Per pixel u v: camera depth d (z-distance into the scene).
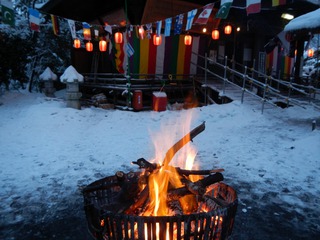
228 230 3.04
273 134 9.08
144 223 2.65
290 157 6.71
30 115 10.66
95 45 18.58
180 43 15.63
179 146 3.96
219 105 13.23
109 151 7.25
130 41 14.14
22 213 4.14
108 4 15.03
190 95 16.31
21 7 21.48
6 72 15.98
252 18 16.67
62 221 3.96
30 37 18.30
